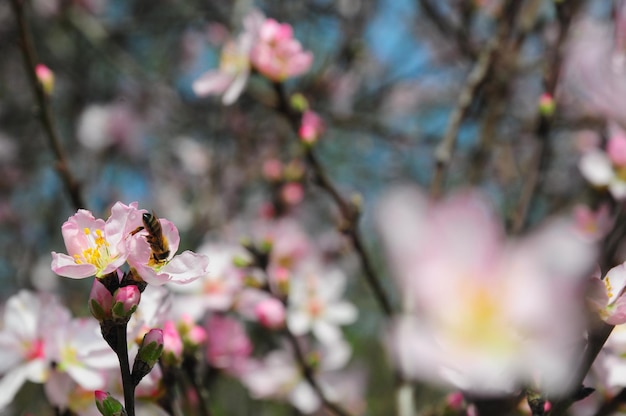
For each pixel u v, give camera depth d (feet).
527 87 15.97
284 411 14.97
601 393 5.10
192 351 6.20
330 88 17.63
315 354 9.08
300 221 16.85
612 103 4.56
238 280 9.57
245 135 18.02
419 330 2.26
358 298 20.51
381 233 1.94
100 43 18.08
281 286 8.96
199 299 9.35
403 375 8.04
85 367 5.76
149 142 21.61
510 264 2.18
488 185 14.87
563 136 15.08
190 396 7.41
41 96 7.87
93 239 4.28
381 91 19.93
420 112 20.95
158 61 23.54
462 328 2.27
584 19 10.44
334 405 8.92
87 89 20.66
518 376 2.50
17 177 21.62
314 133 8.48
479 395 3.14
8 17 19.30
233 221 16.12
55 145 7.91
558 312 2.20
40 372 5.87
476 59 12.63
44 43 19.90
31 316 6.07
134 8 22.41
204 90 9.25
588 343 3.53
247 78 9.09
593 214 9.25
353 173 21.24
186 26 21.43
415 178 19.95
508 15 10.18
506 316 2.21
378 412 19.35
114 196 19.84
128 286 4.18
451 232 2.07
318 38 18.56
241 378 10.82
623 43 5.37
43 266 18.11
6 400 5.77
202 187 18.70
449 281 2.09
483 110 12.09
